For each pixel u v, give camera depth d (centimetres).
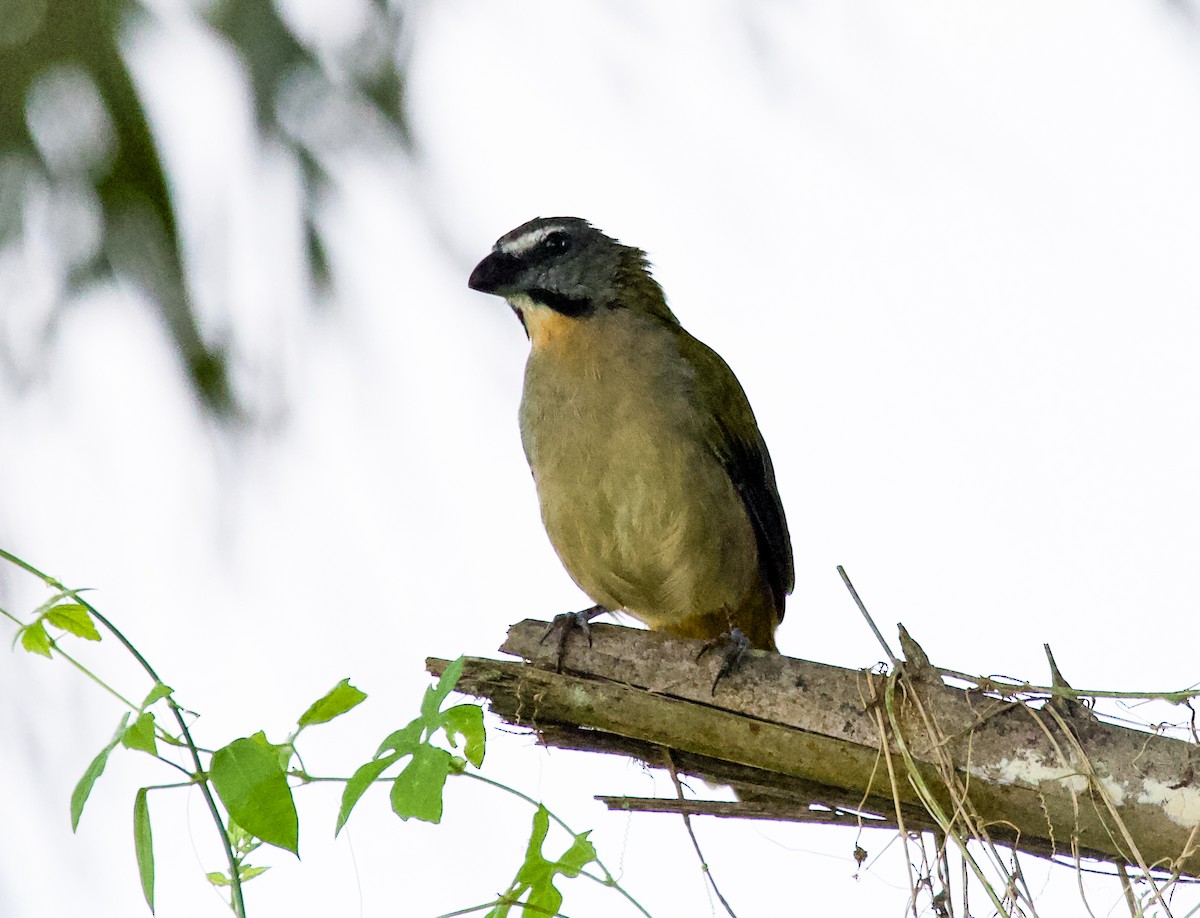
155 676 669
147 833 631
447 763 632
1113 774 796
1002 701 820
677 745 878
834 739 845
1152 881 749
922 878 792
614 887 640
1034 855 828
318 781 652
